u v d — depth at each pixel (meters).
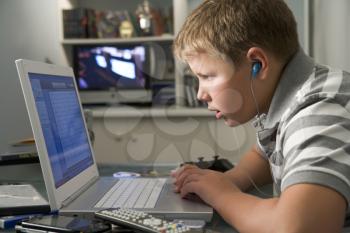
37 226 0.65
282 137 0.71
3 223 0.71
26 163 1.19
